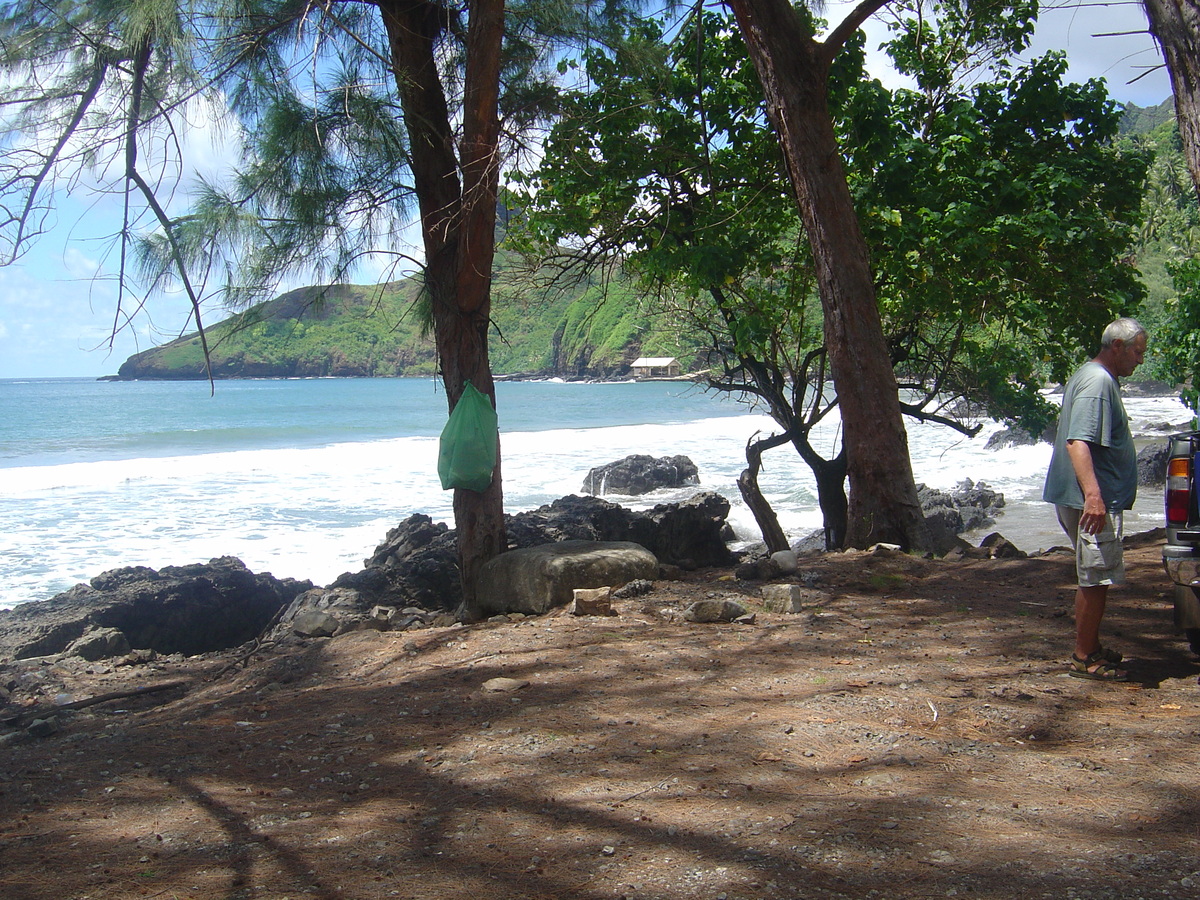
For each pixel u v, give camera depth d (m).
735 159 11.77
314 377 103.50
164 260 5.93
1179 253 42.38
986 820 2.86
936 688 4.34
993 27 12.02
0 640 8.65
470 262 7.44
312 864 2.90
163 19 5.70
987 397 13.51
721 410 62.75
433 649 6.13
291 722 4.79
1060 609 5.76
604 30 8.25
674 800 3.19
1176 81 4.30
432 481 27.08
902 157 10.58
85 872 2.96
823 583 7.06
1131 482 4.39
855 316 8.78
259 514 21.61
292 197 6.73
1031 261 10.66
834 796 3.12
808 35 8.71
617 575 7.18
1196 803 2.90
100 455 36.28
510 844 2.94
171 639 10.03
